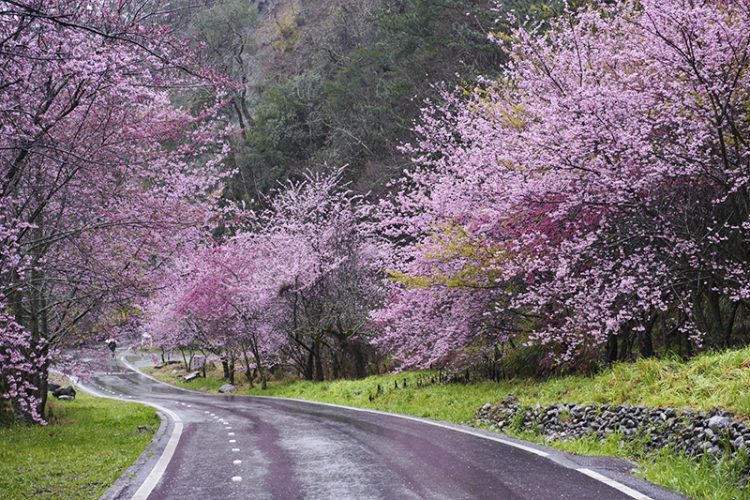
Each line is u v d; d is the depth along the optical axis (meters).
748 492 5.74
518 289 15.26
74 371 14.12
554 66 13.89
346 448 9.80
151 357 62.25
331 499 6.28
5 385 14.96
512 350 16.83
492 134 14.88
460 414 13.70
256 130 53.78
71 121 12.35
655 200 11.58
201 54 11.70
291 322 31.06
